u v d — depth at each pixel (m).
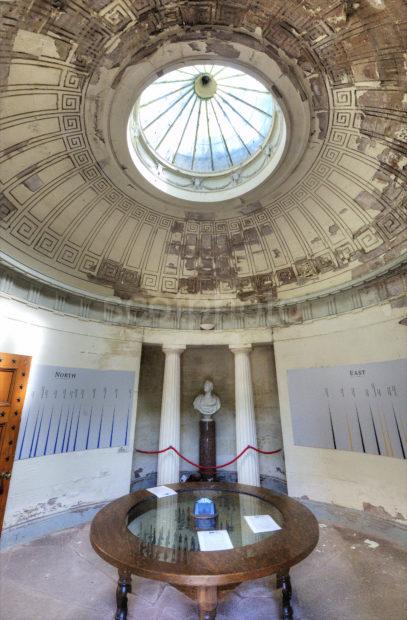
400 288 6.93
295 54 5.29
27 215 6.90
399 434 6.44
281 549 3.34
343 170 7.03
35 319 7.05
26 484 6.29
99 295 8.41
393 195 6.77
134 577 4.84
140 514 4.46
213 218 8.98
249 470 8.30
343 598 4.30
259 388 10.42
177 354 9.65
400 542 5.98
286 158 6.95
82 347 8.00
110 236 8.66
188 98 9.22
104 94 5.68
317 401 7.98
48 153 6.28
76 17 4.48
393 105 5.46
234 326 9.75
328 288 8.07
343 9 4.51
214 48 5.53
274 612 4.05
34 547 5.82
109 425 8.07
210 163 9.24
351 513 6.83
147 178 7.62
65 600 4.29
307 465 7.80
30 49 4.66
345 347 7.74
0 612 4.02
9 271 6.55
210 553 3.26
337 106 5.83
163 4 4.63
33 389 6.77
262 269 9.64
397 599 4.26
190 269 9.95
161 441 8.72
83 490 7.25
